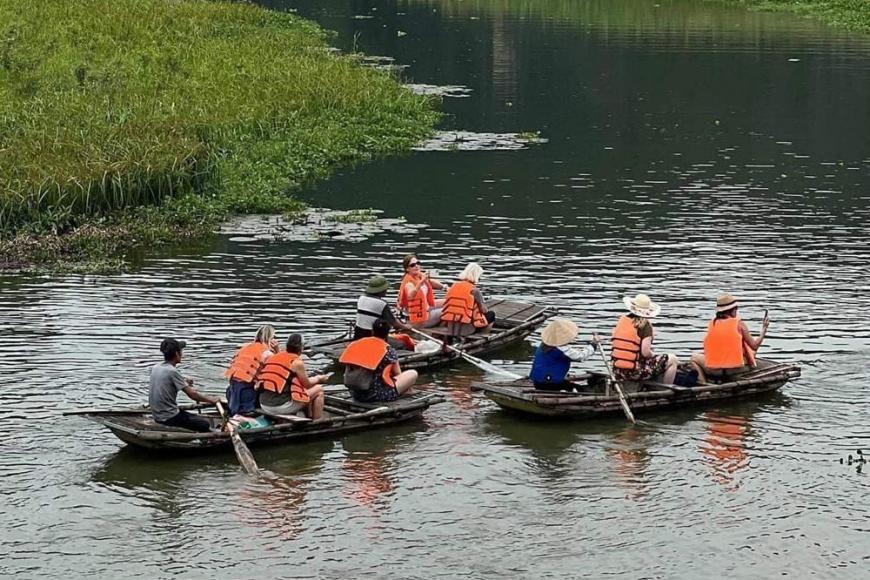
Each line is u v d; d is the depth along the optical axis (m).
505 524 16.84
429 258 29.98
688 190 37.03
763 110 49.84
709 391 20.88
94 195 33.12
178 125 38.72
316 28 70.69
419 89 54.12
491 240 31.62
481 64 61.59
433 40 70.12
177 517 16.97
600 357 23.31
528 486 18.00
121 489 17.78
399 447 19.33
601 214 34.22
